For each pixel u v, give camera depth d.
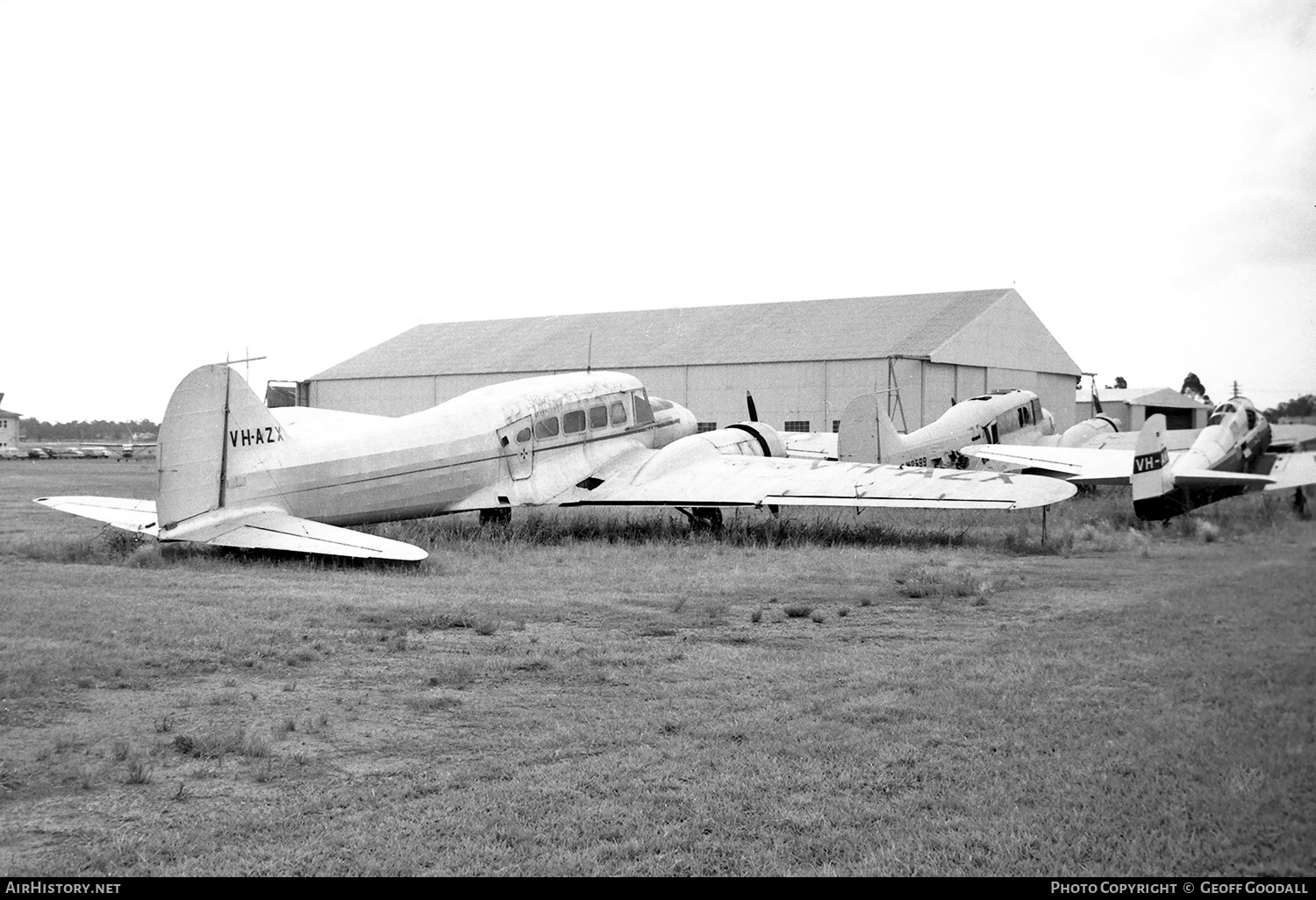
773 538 19.09
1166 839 4.40
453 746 6.70
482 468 19.25
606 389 22.19
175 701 7.76
